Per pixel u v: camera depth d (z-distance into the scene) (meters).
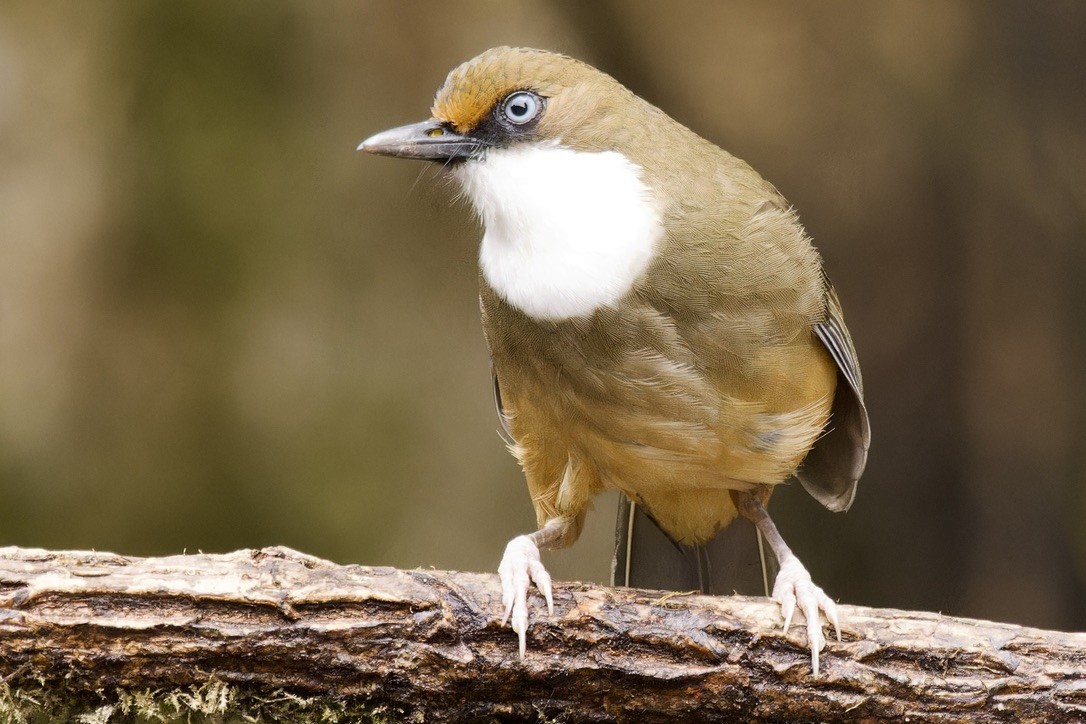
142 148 12.84
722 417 6.63
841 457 7.86
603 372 6.53
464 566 13.15
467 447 13.41
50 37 12.75
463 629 5.85
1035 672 5.89
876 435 14.65
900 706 5.92
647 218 6.47
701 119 14.27
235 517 12.76
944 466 14.62
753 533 8.16
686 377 6.51
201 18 12.97
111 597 5.57
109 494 12.49
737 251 6.48
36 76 12.67
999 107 14.17
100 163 12.73
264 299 13.03
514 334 6.68
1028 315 14.47
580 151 6.62
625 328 6.43
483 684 5.87
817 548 14.56
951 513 14.60
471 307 13.57
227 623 5.63
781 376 6.62
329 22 13.31
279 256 13.10
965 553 14.58
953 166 14.30
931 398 14.60
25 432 12.38
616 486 7.30
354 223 13.35
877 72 14.13
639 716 5.97
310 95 13.29
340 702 5.79
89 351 12.61
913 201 14.39
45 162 12.63
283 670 5.69
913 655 5.94
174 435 12.69
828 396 7.12
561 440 7.05
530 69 6.77
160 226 12.78
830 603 6.06
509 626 5.87
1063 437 14.56
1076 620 14.59
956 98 14.19
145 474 12.59
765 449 6.79
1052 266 14.42
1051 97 14.16
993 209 14.38
